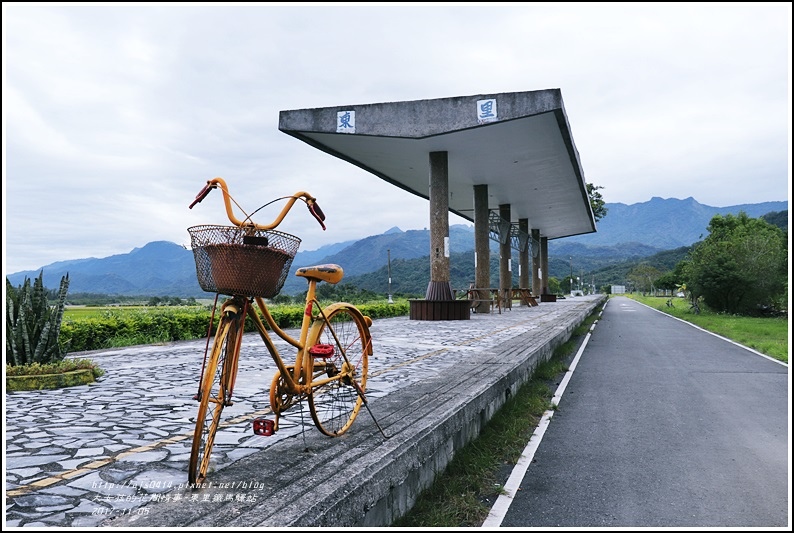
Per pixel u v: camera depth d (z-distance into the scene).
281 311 15.68
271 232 3.08
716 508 3.78
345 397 5.07
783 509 3.77
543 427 6.02
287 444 3.68
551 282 85.19
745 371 9.88
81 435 4.11
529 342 10.60
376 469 3.19
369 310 20.45
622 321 24.70
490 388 5.99
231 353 3.08
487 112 14.59
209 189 3.15
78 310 13.49
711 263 30.36
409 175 22.02
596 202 51.97
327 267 3.86
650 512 3.72
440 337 12.27
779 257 28.30
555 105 13.89
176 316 12.69
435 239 18.08
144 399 5.60
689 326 21.41
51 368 6.53
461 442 4.86
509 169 20.47
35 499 2.80
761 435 5.63
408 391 5.64
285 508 2.56
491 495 4.05
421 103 15.25
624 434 5.71
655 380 8.96
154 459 3.48
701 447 5.21
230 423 4.46
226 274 2.93
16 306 6.88
